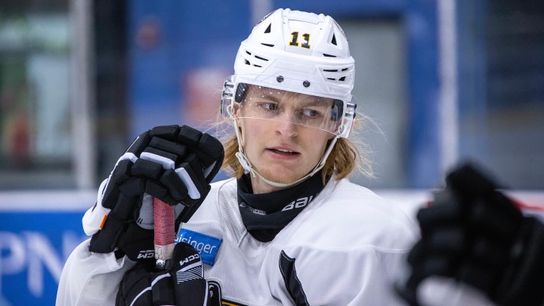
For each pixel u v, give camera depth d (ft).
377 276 18.19
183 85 57.98
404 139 56.39
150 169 17.62
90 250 19.20
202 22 58.23
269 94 18.94
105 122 55.88
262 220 19.52
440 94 56.29
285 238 19.24
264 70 18.81
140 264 19.27
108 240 18.83
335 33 19.36
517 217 12.17
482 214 11.89
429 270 12.00
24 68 55.93
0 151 54.95
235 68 19.89
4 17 55.88
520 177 53.62
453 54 56.18
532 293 11.97
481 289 11.90
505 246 12.03
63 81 55.77
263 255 19.35
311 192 19.57
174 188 17.72
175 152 17.88
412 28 57.00
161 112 57.41
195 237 20.18
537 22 55.16
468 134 55.52
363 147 21.17
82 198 43.21
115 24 56.59
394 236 18.57
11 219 43.09
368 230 18.63
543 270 11.98
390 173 55.77
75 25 55.88
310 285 18.56
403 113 56.80
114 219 18.67
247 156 19.72
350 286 18.25
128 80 56.80
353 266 18.31
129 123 56.44
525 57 55.31
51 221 43.06
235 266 19.54
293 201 19.51
